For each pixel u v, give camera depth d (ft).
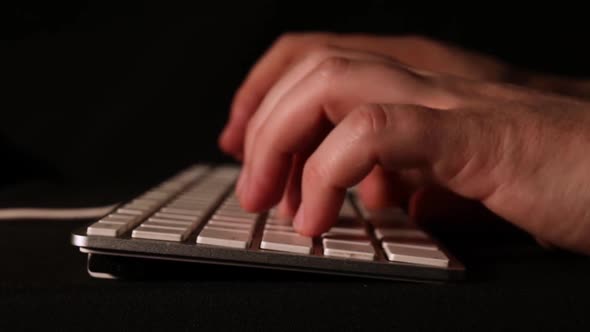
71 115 4.45
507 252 1.46
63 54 4.43
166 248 1.11
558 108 1.38
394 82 1.43
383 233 1.39
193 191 1.99
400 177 1.83
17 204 1.90
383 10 4.73
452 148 1.26
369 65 1.44
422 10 4.78
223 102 4.59
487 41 4.83
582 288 1.08
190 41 4.54
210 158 4.58
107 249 1.11
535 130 1.29
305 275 1.13
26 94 4.40
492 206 1.33
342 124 1.29
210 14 4.55
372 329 1.04
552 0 4.76
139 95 4.52
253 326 1.03
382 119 1.25
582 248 1.33
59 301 1.02
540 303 1.05
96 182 2.68
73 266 1.23
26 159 2.72
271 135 1.49
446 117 1.28
